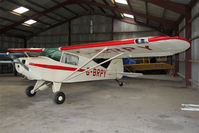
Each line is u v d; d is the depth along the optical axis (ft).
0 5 36.11
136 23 49.80
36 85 15.62
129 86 23.48
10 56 12.61
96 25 53.78
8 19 42.50
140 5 29.89
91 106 12.48
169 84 25.45
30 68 12.34
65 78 14.52
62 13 50.42
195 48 20.36
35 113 10.71
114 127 8.30
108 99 14.99
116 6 38.55
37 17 46.42
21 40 55.67
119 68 22.22
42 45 57.31
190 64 22.45
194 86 21.17
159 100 14.49
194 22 20.62
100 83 26.94
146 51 13.25
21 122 9.04
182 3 22.07
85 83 26.96
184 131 7.79
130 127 8.29
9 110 11.41
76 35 55.36
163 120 9.30
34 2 39.78
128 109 11.59
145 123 8.84
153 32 48.98
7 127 8.32
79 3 45.52
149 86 23.45
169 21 33.58
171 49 11.95
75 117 9.88
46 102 13.80
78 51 14.79
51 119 9.53
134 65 33.96
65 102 13.84
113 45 12.02
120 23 51.83
